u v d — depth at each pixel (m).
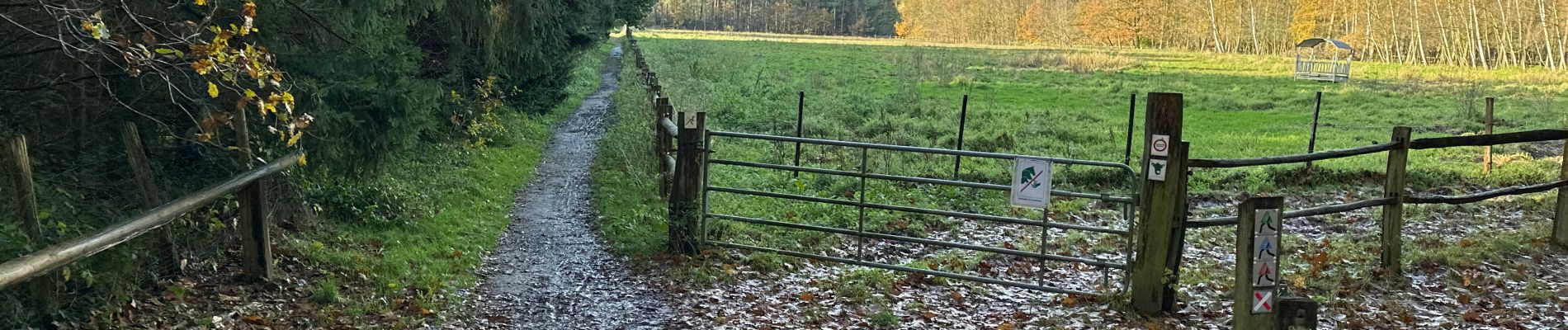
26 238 5.29
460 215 10.46
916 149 7.88
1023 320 7.07
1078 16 82.19
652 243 9.23
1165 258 6.96
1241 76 41.03
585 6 18.84
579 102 26.67
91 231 6.24
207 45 5.43
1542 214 11.81
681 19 147.12
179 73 7.30
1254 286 4.80
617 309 7.21
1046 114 24.59
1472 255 9.00
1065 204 12.61
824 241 9.72
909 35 123.81
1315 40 39.91
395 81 8.88
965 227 11.07
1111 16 77.75
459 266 8.28
